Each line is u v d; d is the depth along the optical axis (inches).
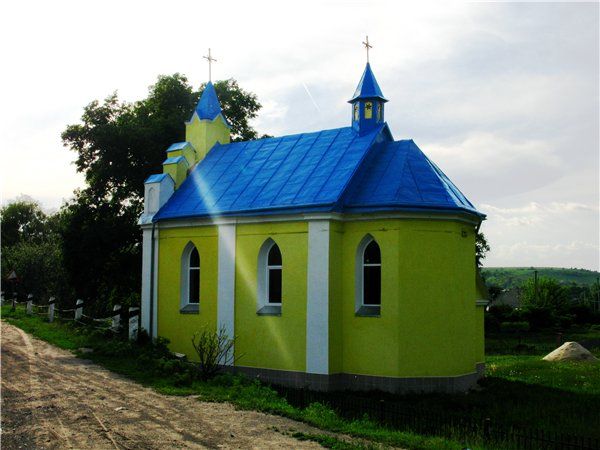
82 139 1328.7
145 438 472.7
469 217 815.1
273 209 841.5
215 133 1133.1
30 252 2026.3
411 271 765.9
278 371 831.1
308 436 488.4
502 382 852.0
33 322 1138.0
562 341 1679.4
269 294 876.6
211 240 942.4
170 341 985.5
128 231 1318.9
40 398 586.2
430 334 764.0
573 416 617.9
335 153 892.0
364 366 780.0
